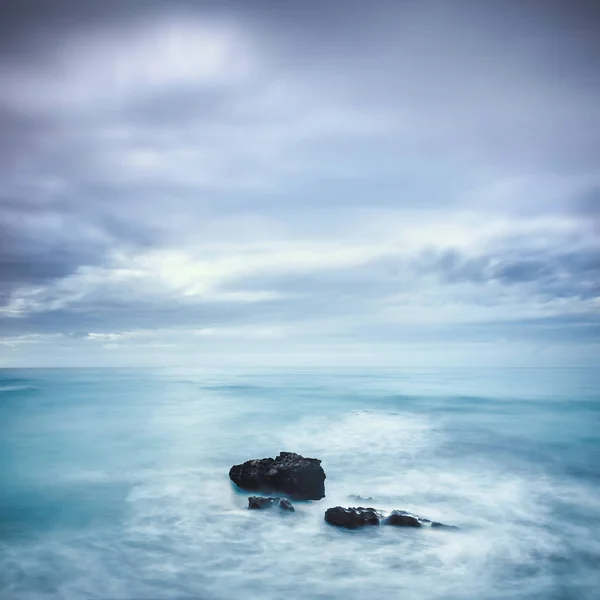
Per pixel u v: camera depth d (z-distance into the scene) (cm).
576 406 2386
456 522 883
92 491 1055
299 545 775
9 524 873
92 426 1816
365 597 630
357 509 887
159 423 1892
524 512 941
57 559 736
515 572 697
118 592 640
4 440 1577
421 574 688
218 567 711
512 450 1470
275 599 623
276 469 1011
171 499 994
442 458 1369
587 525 875
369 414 2147
